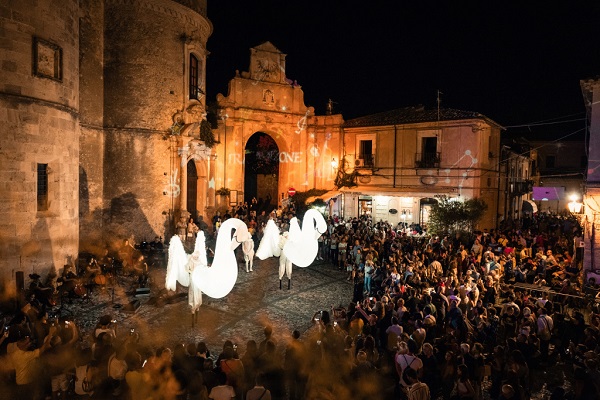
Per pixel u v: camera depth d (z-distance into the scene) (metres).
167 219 25.36
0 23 14.86
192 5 26.14
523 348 10.59
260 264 23.80
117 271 20.66
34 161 16.00
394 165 33.47
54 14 16.72
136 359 8.44
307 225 18.41
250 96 34.44
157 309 15.93
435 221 27.31
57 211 17.08
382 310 12.12
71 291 15.93
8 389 8.70
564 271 18.28
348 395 8.81
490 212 33.41
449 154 31.39
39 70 16.09
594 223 17.59
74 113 18.20
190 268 14.27
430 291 13.31
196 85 27.86
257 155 42.16
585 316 14.67
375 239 22.11
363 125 34.81
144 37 24.22
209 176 30.44
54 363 9.18
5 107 15.03
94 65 23.20
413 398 7.81
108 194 23.95
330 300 17.61
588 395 8.32
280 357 9.81
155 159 24.84
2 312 14.77
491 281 15.47
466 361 9.52
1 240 15.01
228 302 17.08
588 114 19.61
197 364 8.38
